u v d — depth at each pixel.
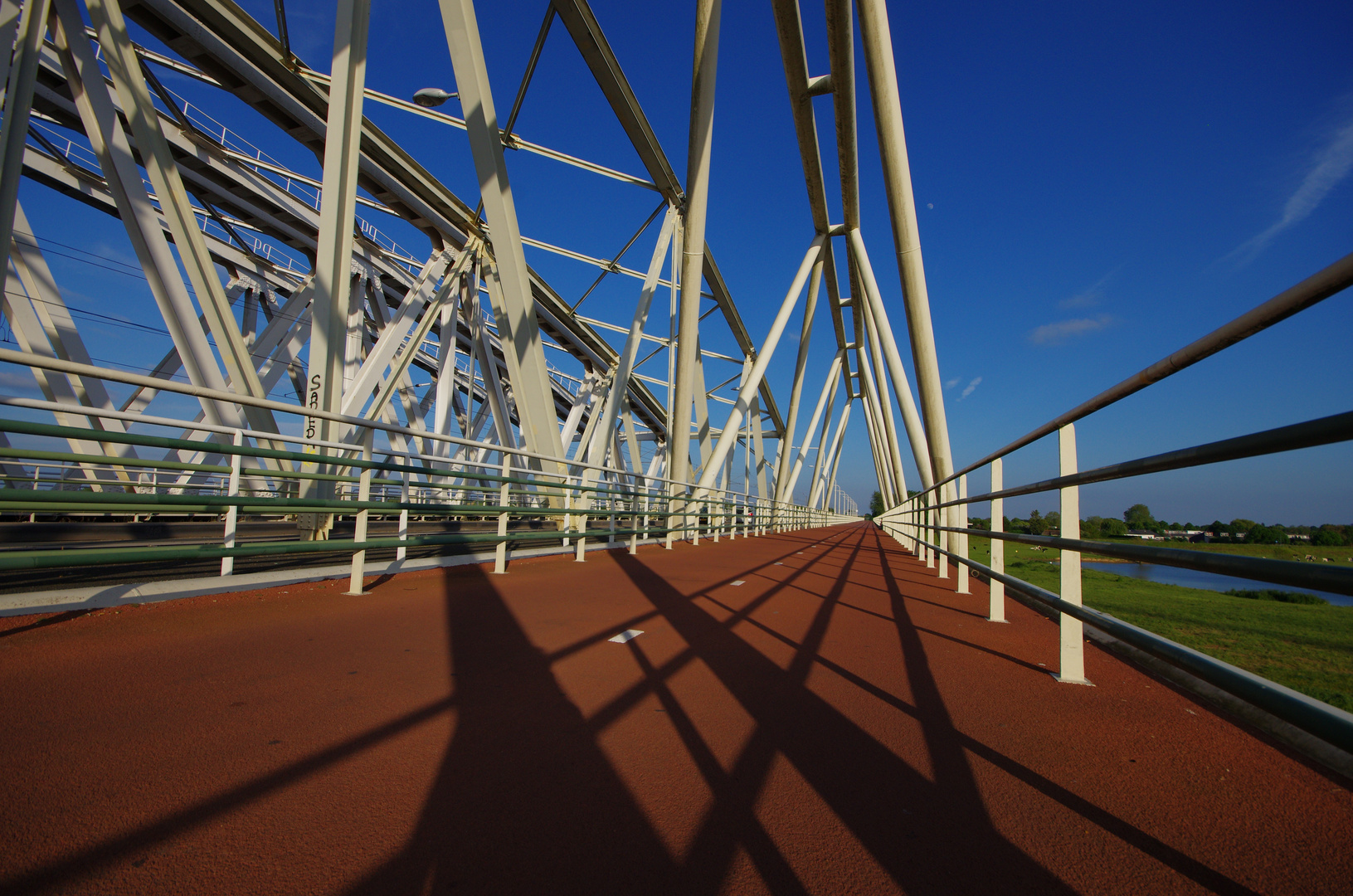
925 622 4.82
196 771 1.79
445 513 5.71
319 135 14.13
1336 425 1.05
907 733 2.34
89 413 3.22
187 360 9.02
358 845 1.45
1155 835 1.63
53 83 12.73
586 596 5.30
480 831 1.53
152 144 8.77
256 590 4.65
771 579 7.45
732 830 1.59
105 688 2.43
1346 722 0.98
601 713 2.40
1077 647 3.15
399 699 2.47
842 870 1.42
